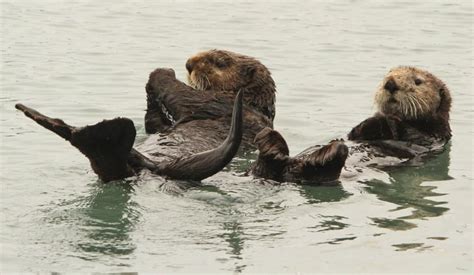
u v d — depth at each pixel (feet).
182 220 34.17
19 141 44.96
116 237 32.50
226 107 46.09
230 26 74.84
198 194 36.40
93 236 32.55
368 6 83.71
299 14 80.18
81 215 34.30
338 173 38.24
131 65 62.18
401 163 43.47
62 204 35.50
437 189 39.88
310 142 47.67
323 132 49.49
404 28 75.46
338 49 68.49
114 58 63.77
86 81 57.88
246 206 35.88
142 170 37.24
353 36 72.54
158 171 37.11
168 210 34.88
